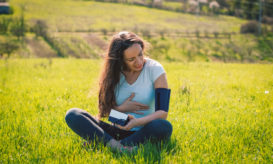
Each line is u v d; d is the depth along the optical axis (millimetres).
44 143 3111
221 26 78938
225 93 6188
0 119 4297
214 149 2826
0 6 68938
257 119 3857
